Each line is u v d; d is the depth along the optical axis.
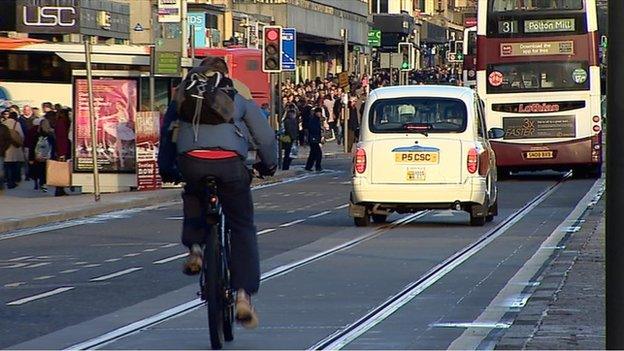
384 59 171.00
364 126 63.38
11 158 100.88
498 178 109.12
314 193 94.94
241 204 28.81
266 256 51.09
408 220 68.56
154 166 93.81
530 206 77.62
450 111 62.81
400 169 62.53
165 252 53.91
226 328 30.14
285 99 157.75
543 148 103.81
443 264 47.75
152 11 165.75
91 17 148.88
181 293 40.56
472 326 32.97
